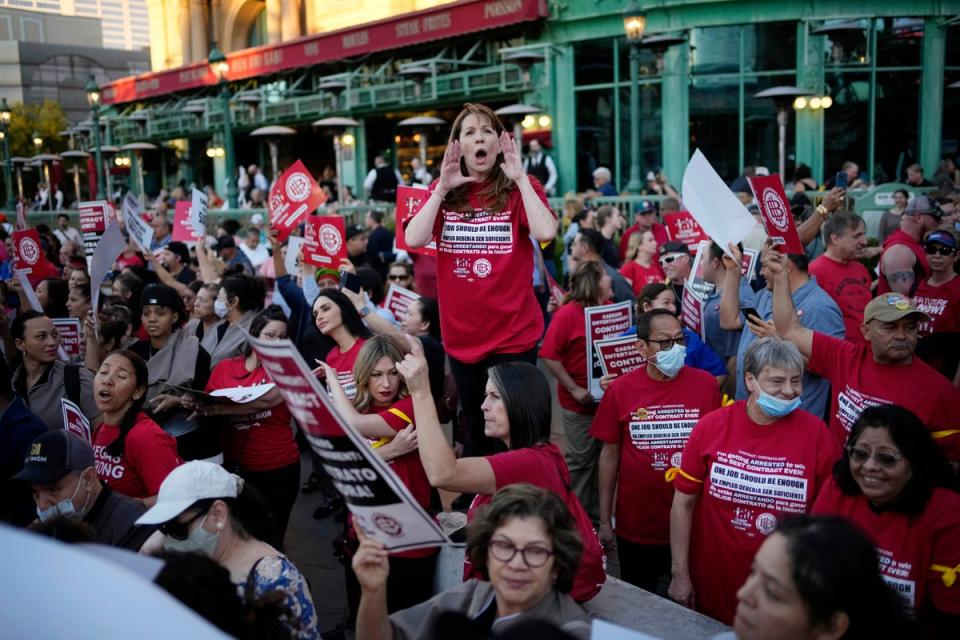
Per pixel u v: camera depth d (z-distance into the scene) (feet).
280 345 7.88
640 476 15.62
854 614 7.24
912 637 9.19
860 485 10.64
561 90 73.82
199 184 123.65
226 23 132.36
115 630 4.54
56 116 174.40
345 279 23.12
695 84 68.59
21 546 4.88
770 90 58.29
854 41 66.28
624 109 71.10
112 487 15.02
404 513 8.54
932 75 67.56
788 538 7.53
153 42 142.00
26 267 32.17
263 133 89.51
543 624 6.25
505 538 8.86
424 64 79.15
